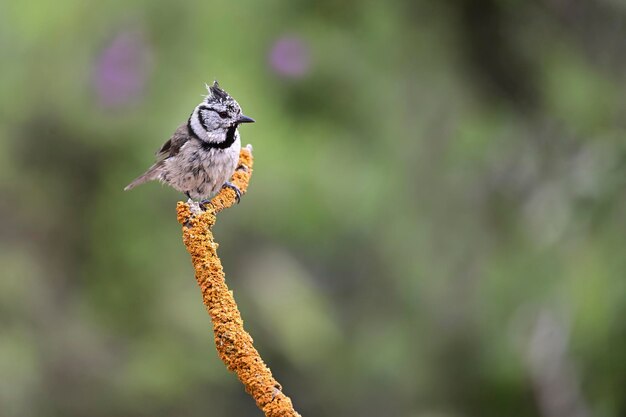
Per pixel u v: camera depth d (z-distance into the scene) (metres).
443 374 12.38
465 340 12.01
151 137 12.57
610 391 8.82
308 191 12.98
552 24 11.76
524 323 10.41
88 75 12.66
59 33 12.70
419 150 12.35
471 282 11.98
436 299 12.35
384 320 14.36
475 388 11.34
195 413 14.80
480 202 11.93
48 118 12.96
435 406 12.46
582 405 9.29
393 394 13.92
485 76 11.90
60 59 12.75
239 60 12.20
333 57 12.18
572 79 11.66
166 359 14.13
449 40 11.95
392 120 12.34
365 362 14.33
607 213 9.58
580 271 9.40
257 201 13.39
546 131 11.56
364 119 12.34
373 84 12.23
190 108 12.29
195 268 5.98
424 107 12.23
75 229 13.88
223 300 5.89
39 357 13.87
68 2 12.58
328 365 15.07
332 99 12.20
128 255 13.80
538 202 11.02
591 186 9.83
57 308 14.15
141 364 14.11
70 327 14.15
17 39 12.82
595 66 11.67
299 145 12.31
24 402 13.55
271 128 12.05
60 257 14.05
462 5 11.80
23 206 13.73
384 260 14.03
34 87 12.83
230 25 12.29
